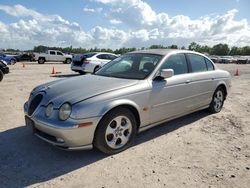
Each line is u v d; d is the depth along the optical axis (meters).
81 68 14.91
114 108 3.91
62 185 3.21
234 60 51.44
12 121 5.60
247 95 9.45
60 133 3.56
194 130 5.22
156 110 4.57
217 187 3.21
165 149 4.29
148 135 4.89
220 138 4.82
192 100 5.40
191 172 3.56
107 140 3.94
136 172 3.54
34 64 31.38
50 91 4.10
